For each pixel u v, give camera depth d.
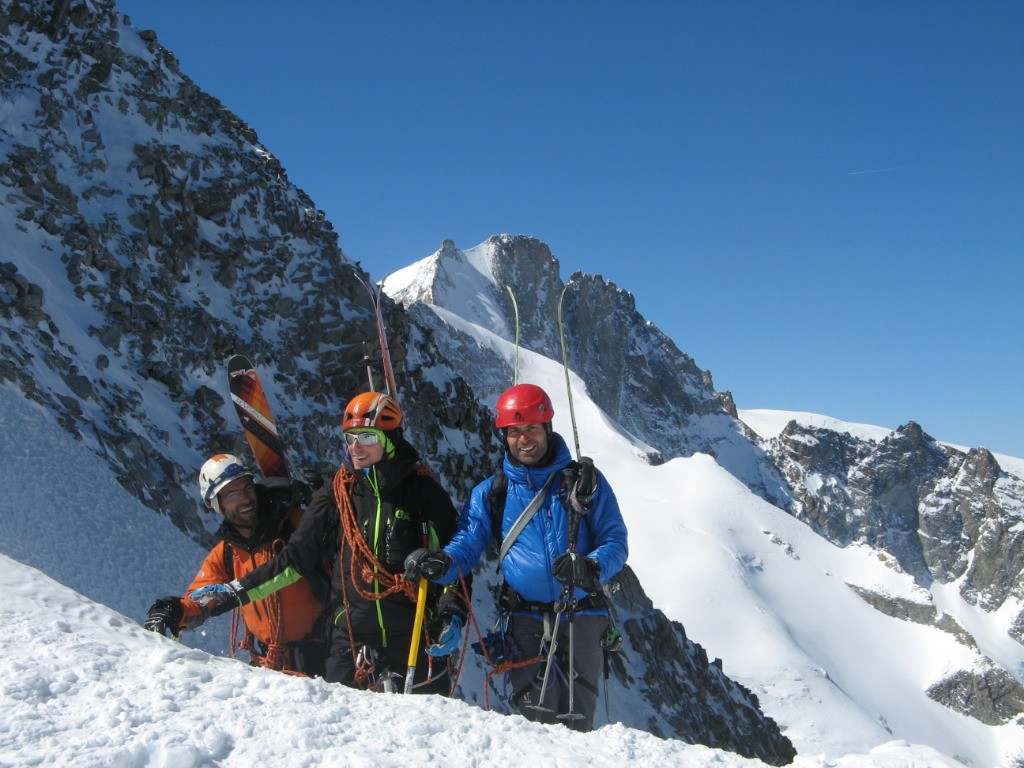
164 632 5.18
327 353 18.75
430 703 4.28
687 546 149.50
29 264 13.43
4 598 4.62
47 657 4.04
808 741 103.25
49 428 10.13
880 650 152.62
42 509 8.34
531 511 5.48
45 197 14.77
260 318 17.78
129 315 14.49
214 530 12.06
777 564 159.25
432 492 5.38
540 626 5.55
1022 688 151.62
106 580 7.95
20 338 11.64
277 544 5.92
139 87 18.47
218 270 17.50
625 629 27.30
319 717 3.82
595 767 3.75
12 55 16.48
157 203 16.92
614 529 5.51
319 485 6.29
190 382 14.95
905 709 138.00
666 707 25.42
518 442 5.50
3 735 3.30
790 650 125.00
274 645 5.87
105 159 16.72
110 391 12.80
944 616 162.88
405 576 5.10
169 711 3.70
